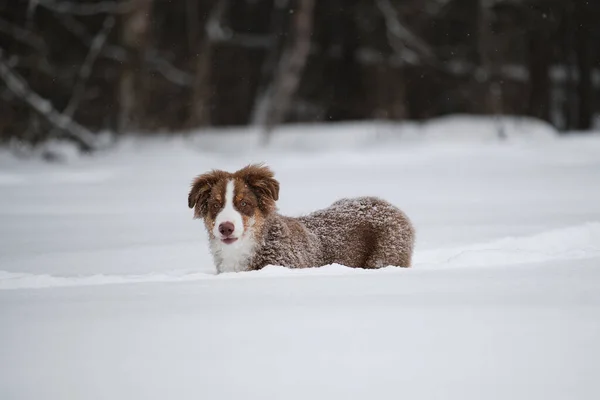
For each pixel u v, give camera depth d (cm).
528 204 1736
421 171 2783
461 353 545
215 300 696
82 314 650
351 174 2750
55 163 3534
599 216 1445
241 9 5247
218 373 518
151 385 503
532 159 3025
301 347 557
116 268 1088
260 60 5312
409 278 785
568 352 545
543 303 660
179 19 5066
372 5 4991
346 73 5341
